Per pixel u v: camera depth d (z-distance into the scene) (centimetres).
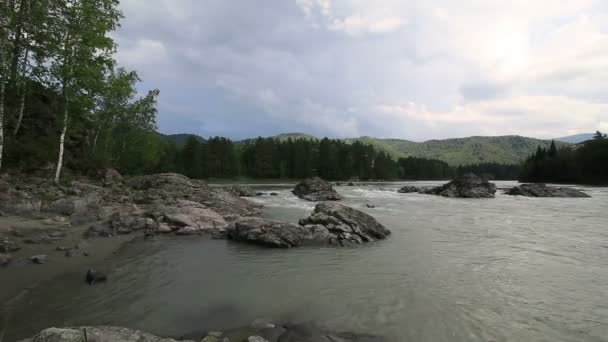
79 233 1511
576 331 719
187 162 11025
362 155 14925
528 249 1499
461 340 671
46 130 2672
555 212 2909
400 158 19862
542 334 702
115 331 590
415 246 1566
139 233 1664
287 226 1678
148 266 1152
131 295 875
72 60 2305
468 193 4716
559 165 10950
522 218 2511
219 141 12269
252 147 13812
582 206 3456
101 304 807
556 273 1138
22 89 2300
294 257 1341
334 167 13638
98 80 2533
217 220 1984
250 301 862
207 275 1076
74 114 2559
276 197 4366
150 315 759
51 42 2195
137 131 5016
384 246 1565
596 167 9500
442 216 2605
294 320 754
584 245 1578
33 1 2091
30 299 814
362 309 820
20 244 1229
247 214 2483
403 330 711
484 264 1249
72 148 3084
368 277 1083
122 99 4194
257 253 1395
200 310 797
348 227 1778
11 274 960
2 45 1914
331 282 1028
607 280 1063
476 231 1953
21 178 2152
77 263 1120
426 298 898
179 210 2003
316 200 3969
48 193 1933
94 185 2620
